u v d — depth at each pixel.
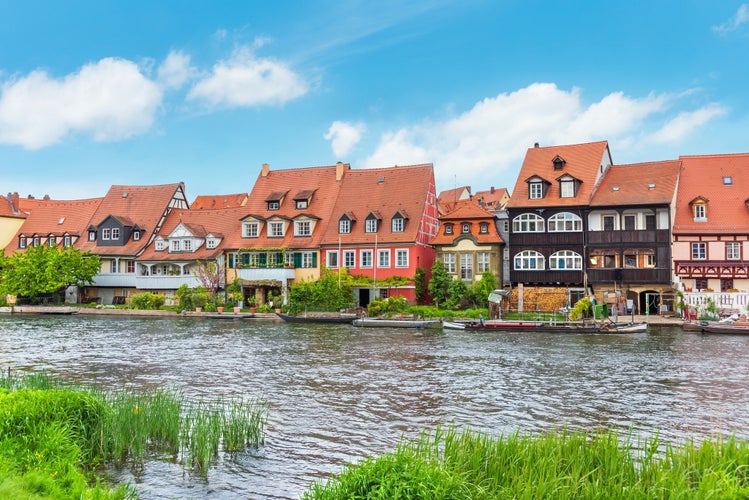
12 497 10.95
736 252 53.06
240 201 110.81
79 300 77.12
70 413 15.55
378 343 39.28
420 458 12.08
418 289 61.62
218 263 71.00
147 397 19.64
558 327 45.06
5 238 87.19
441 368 29.31
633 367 29.41
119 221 78.62
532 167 62.53
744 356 32.78
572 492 11.43
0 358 32.88
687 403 21.95
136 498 12.93
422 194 66.25
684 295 50.62
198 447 15.48
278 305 64.94
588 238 57.22
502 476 12.25
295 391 24.00
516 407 21.41
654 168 59.16
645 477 12.18
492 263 60.28
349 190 70.44
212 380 26.31
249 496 13.50
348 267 65.44
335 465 15.47
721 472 11.66
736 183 56.53
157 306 67.56
